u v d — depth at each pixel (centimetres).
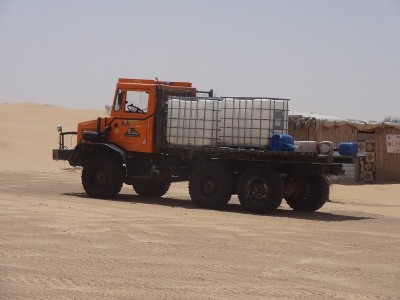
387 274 1109
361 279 1064
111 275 1027
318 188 2016
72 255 1164
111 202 2038
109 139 2164
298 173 1906
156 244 1303
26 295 899
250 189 1895
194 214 1795
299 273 1091
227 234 1459
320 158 1827
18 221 1511
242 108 1933
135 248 1253
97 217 1634
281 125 1917
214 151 1959
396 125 3516
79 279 995
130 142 2125
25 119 7725
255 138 1914
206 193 1973
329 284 1022
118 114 2145
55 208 1775
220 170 1952
